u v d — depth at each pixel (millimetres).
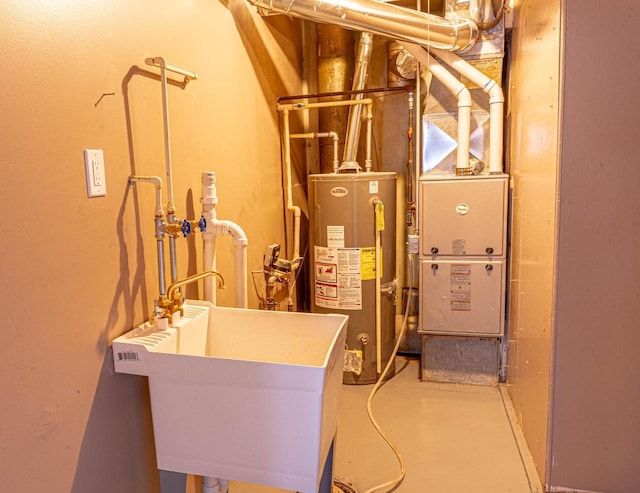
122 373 1395
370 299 2883
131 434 1444
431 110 2889
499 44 2713
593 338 1816
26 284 1060
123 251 1398
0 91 987
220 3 2066
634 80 1682
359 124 2943
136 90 1450
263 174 2631
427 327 2883
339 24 2402
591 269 1786
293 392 1224
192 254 1809
